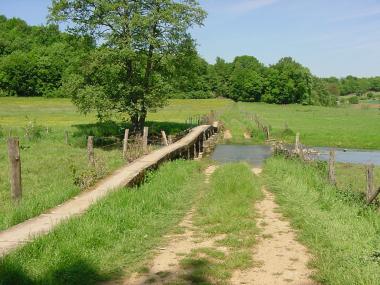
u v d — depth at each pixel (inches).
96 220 408.2
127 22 1336.1
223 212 490.3
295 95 5561.0
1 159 1000.2
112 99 1393.9
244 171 761.6
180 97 5895.7
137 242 386.3
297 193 598.5
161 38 1413.6
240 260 345.1
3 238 358.3
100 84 1416.1
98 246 361.4
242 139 1803.6
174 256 360.8
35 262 310.8
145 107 1425.9
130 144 1005.2
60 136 1519.4
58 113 2839.6
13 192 477.1
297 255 364.8
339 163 1123.9
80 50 1434.5
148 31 1371.8
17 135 1513.3
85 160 1003.9
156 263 344.8
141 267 333.7
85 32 1390.3
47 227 391.9
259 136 1825.8
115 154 1089.4
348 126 2303.2
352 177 868.0
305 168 776.3
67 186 607.5
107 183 596.1
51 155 1097.4
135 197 509.0
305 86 5531.5
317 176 690.8
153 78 1476.4
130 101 1427.2
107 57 1333.7
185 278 315.3
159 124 1989.4
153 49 1402.6
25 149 1205.1
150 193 543.8
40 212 451.2
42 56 4936.0
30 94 4889.3
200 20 1430.9
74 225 383.9
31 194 610.9
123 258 350.3
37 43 5792.3
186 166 834.8
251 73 5851.4
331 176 642.2
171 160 936.9
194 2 1428.4
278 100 5556.1
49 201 487.5
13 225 413.4
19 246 332.2
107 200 477.7
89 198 517.0
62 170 859.4
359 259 341.4
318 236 402.9
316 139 1743.4
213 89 6210.6
